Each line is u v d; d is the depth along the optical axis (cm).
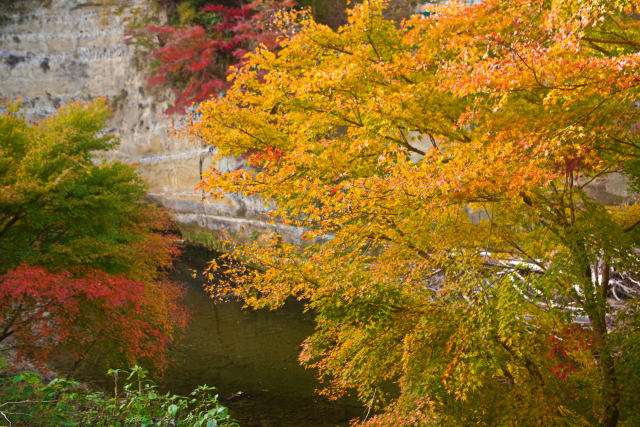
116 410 483
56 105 2984
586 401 578
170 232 2478
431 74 505
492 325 454
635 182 521
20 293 782
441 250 502
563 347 504
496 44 397
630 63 337
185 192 2552
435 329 501
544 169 390
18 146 1014
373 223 528
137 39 2720
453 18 472
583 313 495
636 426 473
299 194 530
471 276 467
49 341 837
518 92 455
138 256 1235
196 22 2505
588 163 403
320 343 586
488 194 450
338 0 2038
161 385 1148
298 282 552
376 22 543
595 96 411
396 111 478
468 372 465
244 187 523
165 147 2630
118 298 880
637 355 439
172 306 1271
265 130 570
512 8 444
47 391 465
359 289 515
